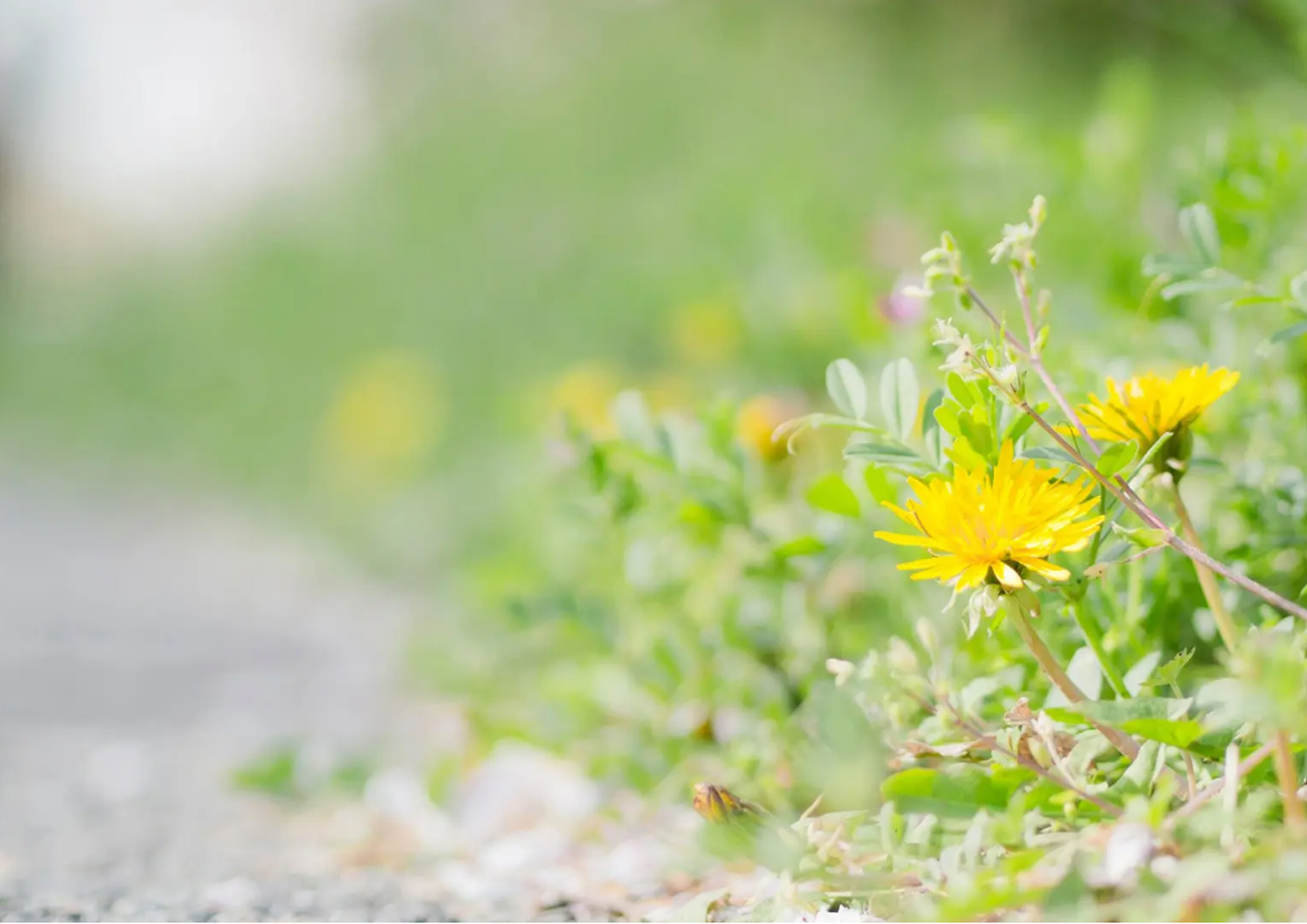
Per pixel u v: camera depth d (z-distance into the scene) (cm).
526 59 498
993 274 151
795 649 134
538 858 132
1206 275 125
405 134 517
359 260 469
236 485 439
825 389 183
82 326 601
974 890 115
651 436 134
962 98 349
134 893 129
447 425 339
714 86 412
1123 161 146
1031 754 118
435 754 147
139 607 277
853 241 207
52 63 671
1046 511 117
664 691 136
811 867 119
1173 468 120
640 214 372
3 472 504
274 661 220
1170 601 124
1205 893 113
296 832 139
